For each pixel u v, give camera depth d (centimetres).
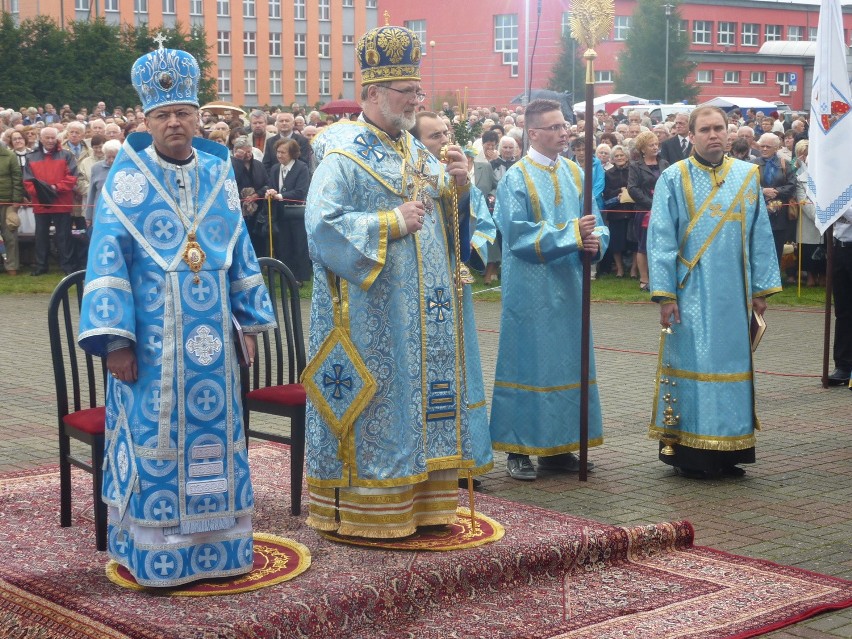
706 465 639
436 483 501
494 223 621
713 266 640
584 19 619
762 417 798
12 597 433
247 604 416
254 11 6075
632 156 1473
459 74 5084
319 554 476
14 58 4081
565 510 581
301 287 1417
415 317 484
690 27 5969
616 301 1385
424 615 444
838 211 843
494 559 471
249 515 443
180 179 438
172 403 426
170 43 4503
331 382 485
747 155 1411
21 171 1537
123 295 420
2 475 612
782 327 1209
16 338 1112
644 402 847
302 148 1491
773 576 482
